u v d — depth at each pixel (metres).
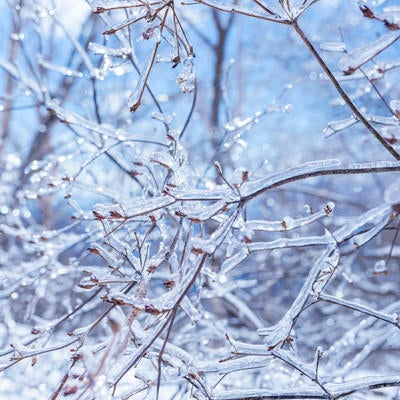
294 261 7.21
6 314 4.94
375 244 7.26
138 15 1.98
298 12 1.93
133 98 1.88
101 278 2.10
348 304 2.39
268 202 8.82
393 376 2.30
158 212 2.36
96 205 2.00
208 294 4.42
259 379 3.75
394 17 1.58
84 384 1.62
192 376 2.19
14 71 4.05
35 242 3.73
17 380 4.05
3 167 6.32
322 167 2.02
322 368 4.28
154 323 2.07
